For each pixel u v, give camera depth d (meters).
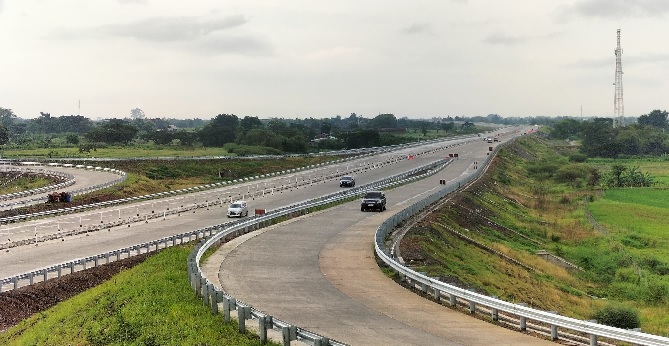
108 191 81.31
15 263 39.88
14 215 63.09
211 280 31.44
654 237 73.12
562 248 66.38
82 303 28.70
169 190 94.06
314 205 65.00
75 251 44.06
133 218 61.62
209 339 20.16
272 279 31.84
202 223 58.78
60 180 94.19
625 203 99.44
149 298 26.08
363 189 81.50
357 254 39.62
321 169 120.62
